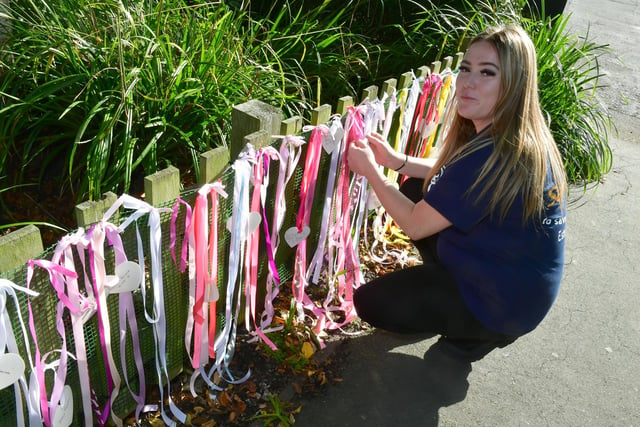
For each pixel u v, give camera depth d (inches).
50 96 99.8
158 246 65.9
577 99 167.3
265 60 129.6
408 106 110.3
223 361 89.7
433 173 90.8
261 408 84.6
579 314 115.3
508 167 71.5
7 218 105.1
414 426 86.0
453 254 80.7
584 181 166.1
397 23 164.2
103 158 94.3
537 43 166.6
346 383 91.4
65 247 56.7
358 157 86.9
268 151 77.9
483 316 82.0
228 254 85.7
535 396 94.6
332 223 105.0
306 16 144.5
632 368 103.4
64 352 60.7
